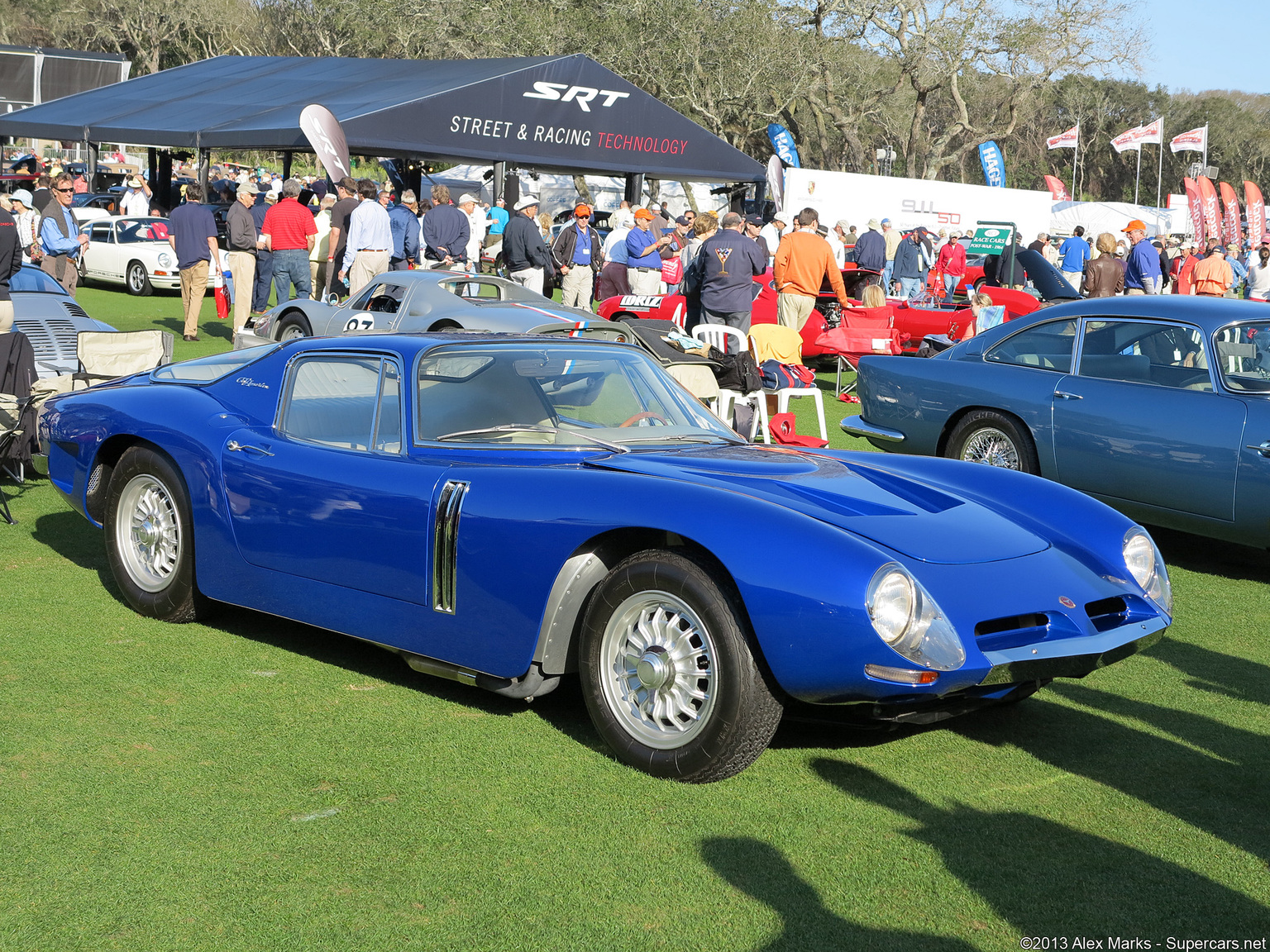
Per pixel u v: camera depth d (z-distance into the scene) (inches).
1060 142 1771.7
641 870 116.1
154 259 781.9
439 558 149.7
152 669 169.3
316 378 175.0
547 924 106.0
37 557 228.5
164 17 2706.7
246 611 199.9
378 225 537.6
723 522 132.1
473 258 756.6
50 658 171.8
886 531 140.6
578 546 139.3
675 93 1603.1
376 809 127.8
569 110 769.6
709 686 133.2
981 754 149.5
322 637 187.3
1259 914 111.0
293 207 562.9
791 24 1647.4
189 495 182.9
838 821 128.3
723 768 134.0
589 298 642.2
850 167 1847.9
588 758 143.4
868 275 597.9
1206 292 598.5
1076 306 279.1
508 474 148.9
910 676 124.8
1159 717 165.3
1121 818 131.3
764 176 869.2
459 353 167.8
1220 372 247.9
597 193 1352.1
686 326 457.1
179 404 188.7
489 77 732.0
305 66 963.3
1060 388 271.7
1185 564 261.1
